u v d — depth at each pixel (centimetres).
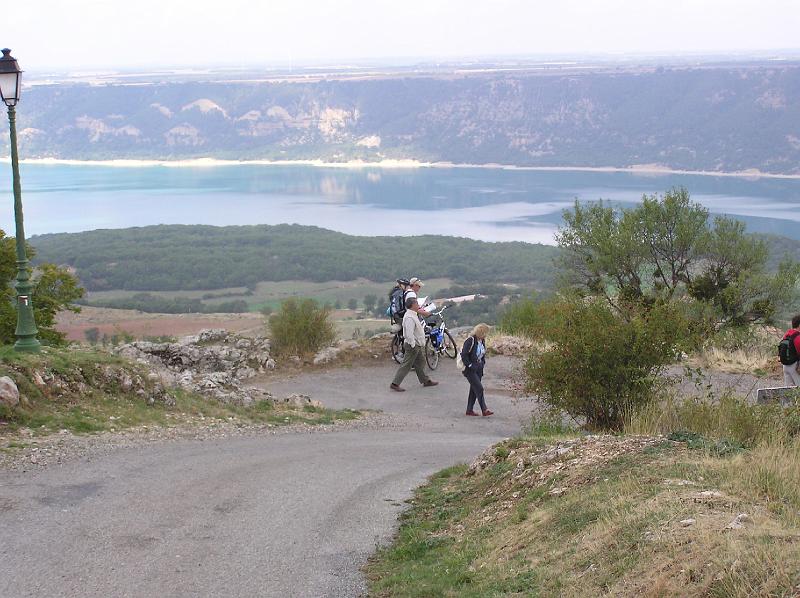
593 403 979
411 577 530
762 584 353
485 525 617
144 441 995
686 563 393
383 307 10438
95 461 866
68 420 1002
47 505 699
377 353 1955
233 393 1355
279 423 1265
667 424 826
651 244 2295
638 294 2231
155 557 586
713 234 2281
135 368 1195
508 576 474
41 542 607
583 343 958
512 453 782
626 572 416
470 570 512
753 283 2180
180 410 1198
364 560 595
